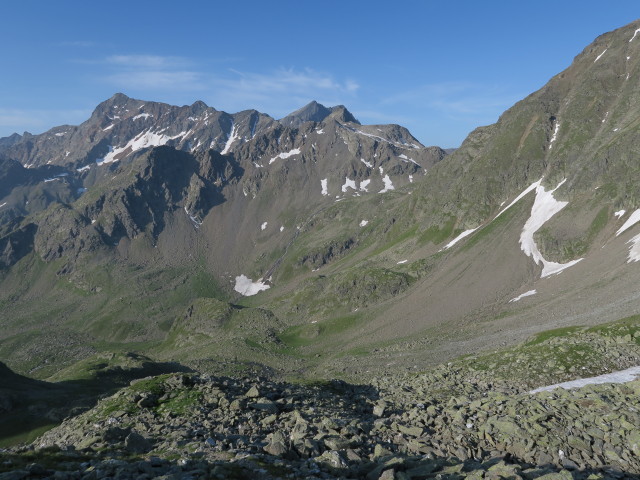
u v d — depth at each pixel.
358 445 21.67
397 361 110.31
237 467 16.36
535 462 21.31
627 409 25.72
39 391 99.75
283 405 31.41
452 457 20.69
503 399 29.94
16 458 17.78
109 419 28.64
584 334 57.31
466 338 116.25
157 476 15.46
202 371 131.38
